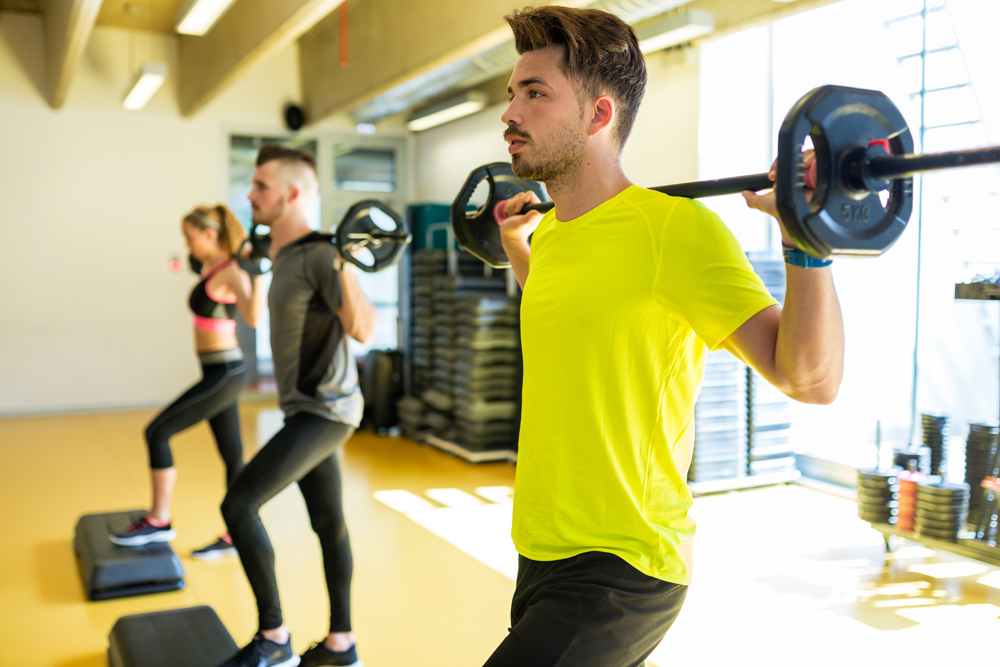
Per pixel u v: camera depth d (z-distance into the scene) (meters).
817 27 5.43
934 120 4.96
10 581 3.79
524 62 1.36
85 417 8.18
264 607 2.58
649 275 1.26
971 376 5.89
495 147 7.77
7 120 8.02
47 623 3.33
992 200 5.05
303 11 4.74
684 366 1.31
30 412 8.29
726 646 3.12
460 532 4.53
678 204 1.27
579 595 1.26
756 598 3.60
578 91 1.33
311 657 2.64
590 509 1.30
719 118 5.46
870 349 5.50
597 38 1.33
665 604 1.30
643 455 1.30
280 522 4.70
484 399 6.33
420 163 9.34
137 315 8.61
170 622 2.95
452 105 7.58
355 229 2.49
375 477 5.78
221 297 3.84
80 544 3.99
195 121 8.67
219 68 6.81
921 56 4.95
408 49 6.04
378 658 3.02
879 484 4.21
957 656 3.05
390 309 9.44
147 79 6.48
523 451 1.40
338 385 2.60
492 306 6.25
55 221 8.26
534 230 1.56
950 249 5.09
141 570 3.63
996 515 3.86
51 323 8.31
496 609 3.49
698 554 4.16
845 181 1.00
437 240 7.54
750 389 5.40
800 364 1.09
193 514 4.87
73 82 8.22
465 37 5.14
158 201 8.60
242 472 2.54
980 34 4.94
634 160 5.98
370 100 8.23
